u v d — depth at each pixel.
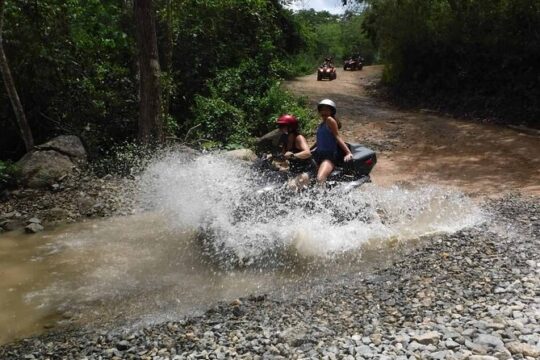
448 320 4.37
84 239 7.26
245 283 5.63
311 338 4.18
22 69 11.66
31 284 5.80
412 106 21.66
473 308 4.58
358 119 18.50
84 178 10.17
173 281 5.76
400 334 4.15
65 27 12.47
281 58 30.41
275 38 23.05
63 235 7.47
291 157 6.77
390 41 25.69
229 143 13.08
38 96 12.09
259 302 5.08
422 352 3.84
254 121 15.13
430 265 5.75
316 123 15.84
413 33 22.94
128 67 15.18
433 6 22.45
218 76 16.58
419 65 23.11
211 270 6.04
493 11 18.62
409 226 7.31
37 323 4.90
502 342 3.90
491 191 9.28
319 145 7.32
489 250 6.11
